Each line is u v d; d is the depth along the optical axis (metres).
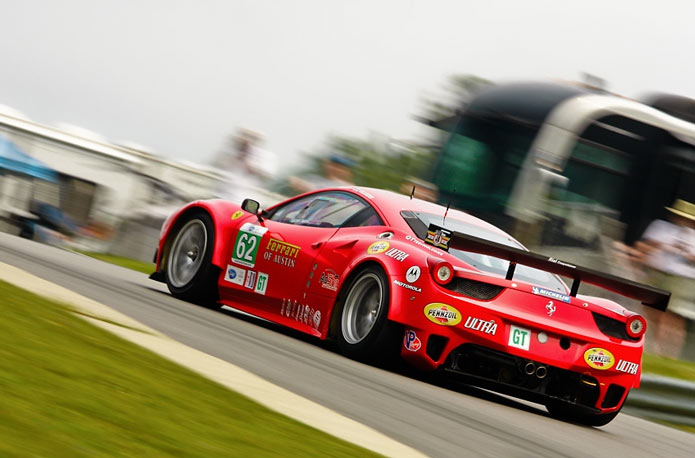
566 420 18.94
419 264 17.88
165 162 47.25
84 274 24.34
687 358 41.94
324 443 9.98
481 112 44.72
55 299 15.62
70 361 10.50
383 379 16.88
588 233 41.44
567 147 41.56
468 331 17.30
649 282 41.56
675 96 44.69
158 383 10.80
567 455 13.41
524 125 42.88
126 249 46.34
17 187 46.81
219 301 23.09
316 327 19.86
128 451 7.55
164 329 16.48
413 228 19.44
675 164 42.25
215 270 22.89
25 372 9.27
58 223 46.31
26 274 18.61
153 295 23.03
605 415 18.48
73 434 7.57
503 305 17.50
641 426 21.64
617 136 42.12
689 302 41.84
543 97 43.66
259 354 16.16
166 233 24.23
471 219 21.20
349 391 14.30
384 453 10.25
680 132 42.44
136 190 46.62
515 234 41.38
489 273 18.05
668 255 41.81
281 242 21.34
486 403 17.69
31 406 8.07
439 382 19.09
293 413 11.28
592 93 43.62
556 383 17.95
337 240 20.14
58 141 46.75
